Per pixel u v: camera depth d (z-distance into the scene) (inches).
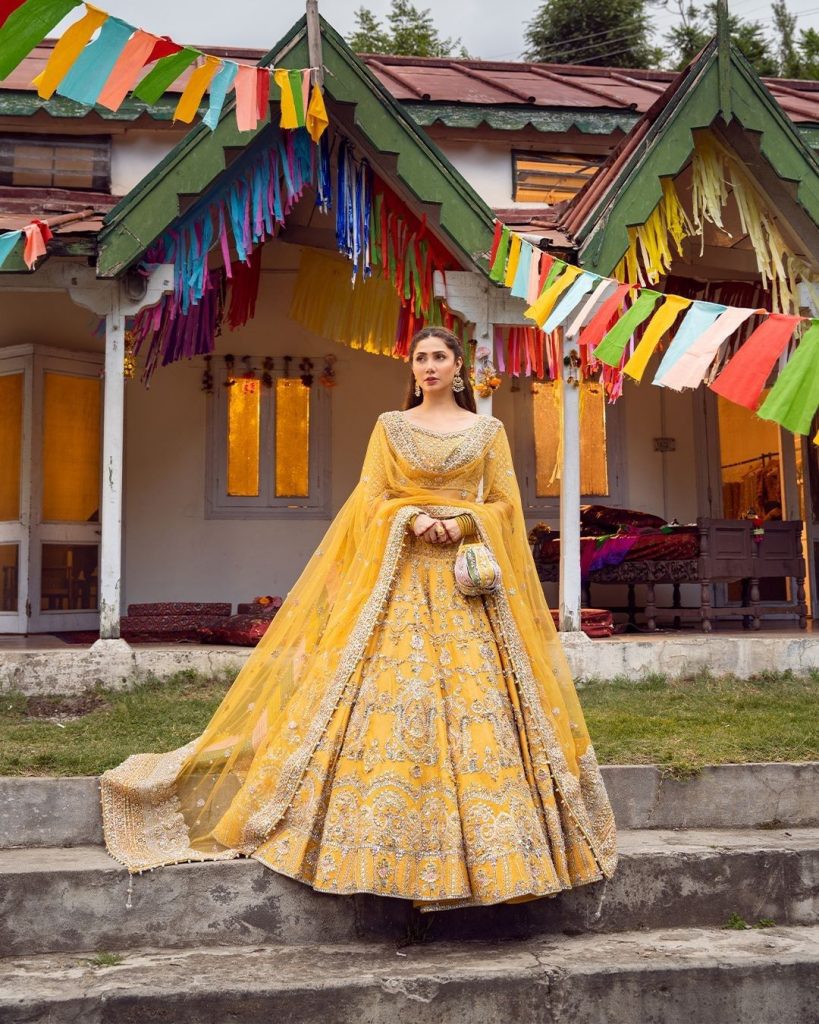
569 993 111.3
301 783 123.8
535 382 339.9
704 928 129.6
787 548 293.7
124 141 310.5
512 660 127.6
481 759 119.1
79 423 315.9
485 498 141.5
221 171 225.9
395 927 123.5
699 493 343.3
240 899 122.5
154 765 138.6
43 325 312.3
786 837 141.2
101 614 228.5
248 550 325.4
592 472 340.2
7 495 309.7
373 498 136.9
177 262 237.5
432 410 143.6
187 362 326.0
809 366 139.6
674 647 241.4
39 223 217.3
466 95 329.4
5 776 139.8
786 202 253.6
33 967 114.8
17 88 299.9
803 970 115.7
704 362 149.1
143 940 121.2
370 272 242.7
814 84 416.8
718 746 163.2
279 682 135.6
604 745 163.6
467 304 244.8
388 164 237.3
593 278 181.0
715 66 243.3
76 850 131.6
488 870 113.6
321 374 330.3
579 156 333.4
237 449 327.3
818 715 191.5
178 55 136.9
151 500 321.7
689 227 252.7
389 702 122.0
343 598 133.7
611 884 128.6
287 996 107.0
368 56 380.5
